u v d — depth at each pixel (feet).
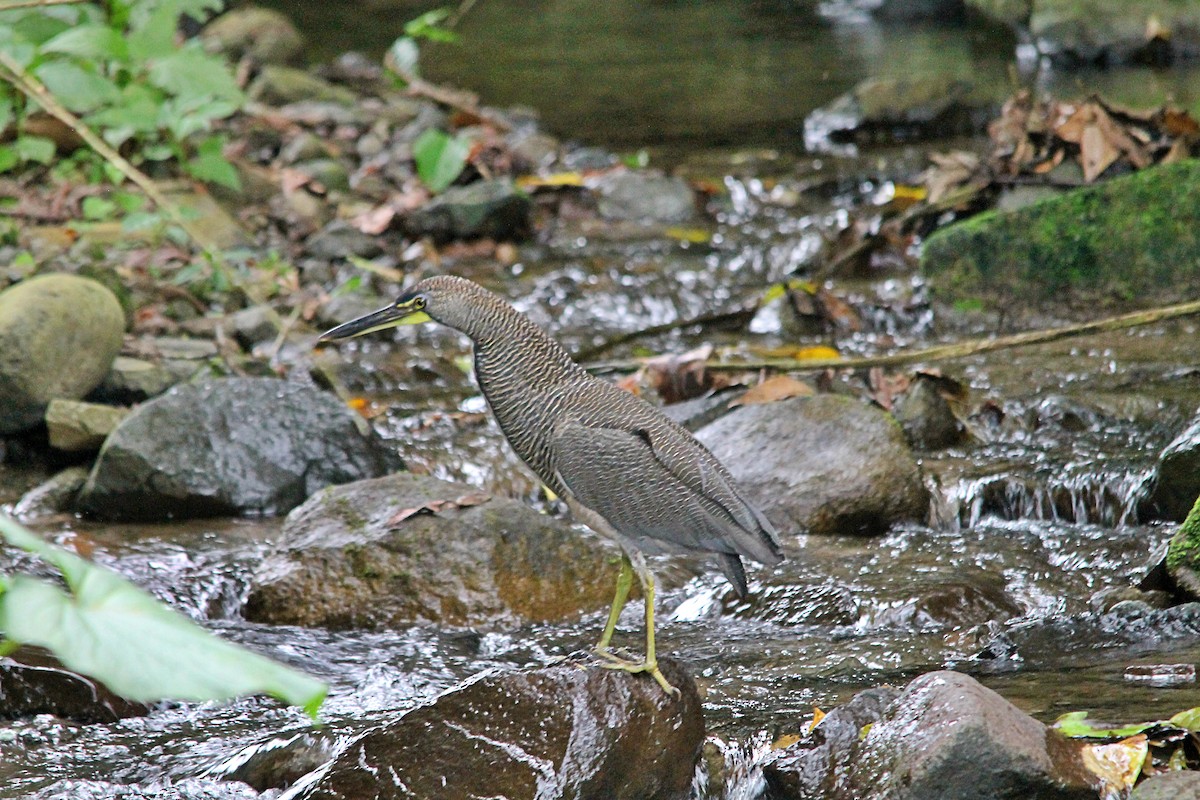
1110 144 53.57
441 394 43.68
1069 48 83.97
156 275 48.85
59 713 26.12
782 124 72.74
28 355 38.09
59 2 40.98
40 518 35.58
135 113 50.49
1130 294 47.32
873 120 69.62
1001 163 55.36
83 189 53.88
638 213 58.90
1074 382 42.11
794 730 24.30
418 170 59.06
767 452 35.99
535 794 21.36
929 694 21.52
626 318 49.47
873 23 102.73
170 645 9.16
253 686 9.00
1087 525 34.53
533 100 79.56
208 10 91.76
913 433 38.99
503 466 38.24
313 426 37.14
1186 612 28.35
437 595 31.09
